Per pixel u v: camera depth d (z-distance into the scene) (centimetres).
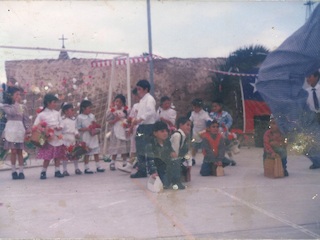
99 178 403
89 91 391
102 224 311
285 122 377
